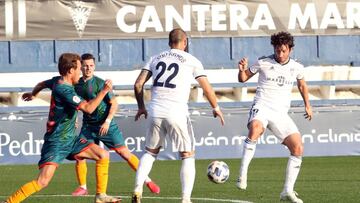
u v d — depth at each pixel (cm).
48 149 2312
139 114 2489
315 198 2820
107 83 2255
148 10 6266
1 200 2847
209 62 6288
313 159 4997
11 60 6159
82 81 2927
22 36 6181
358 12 6438
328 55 6412
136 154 4941
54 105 2302
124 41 6247
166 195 2977
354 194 2953
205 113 5066
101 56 6228
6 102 5797
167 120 2375
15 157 4878
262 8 6344
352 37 6431
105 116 2939
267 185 3366
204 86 2403
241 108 5100
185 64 2397
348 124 5212
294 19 6378
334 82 6016
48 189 3312
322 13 6406
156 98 2403
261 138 5100
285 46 2673
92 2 6238
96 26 6238
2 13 6159
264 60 2709
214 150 5075
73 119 2330
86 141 2570
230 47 6306
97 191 2562
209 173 2719
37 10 6194
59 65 2300
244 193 3027
